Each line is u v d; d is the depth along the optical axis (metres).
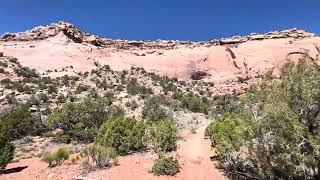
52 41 111.38
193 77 106.69
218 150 17.73
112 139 21.91
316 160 11.14
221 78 104.94
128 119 26.00
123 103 54.59
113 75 86.50
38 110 48.72
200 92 82.19
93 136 31.38
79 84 71.94
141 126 23.98
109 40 130.38
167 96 67.75
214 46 122.75
